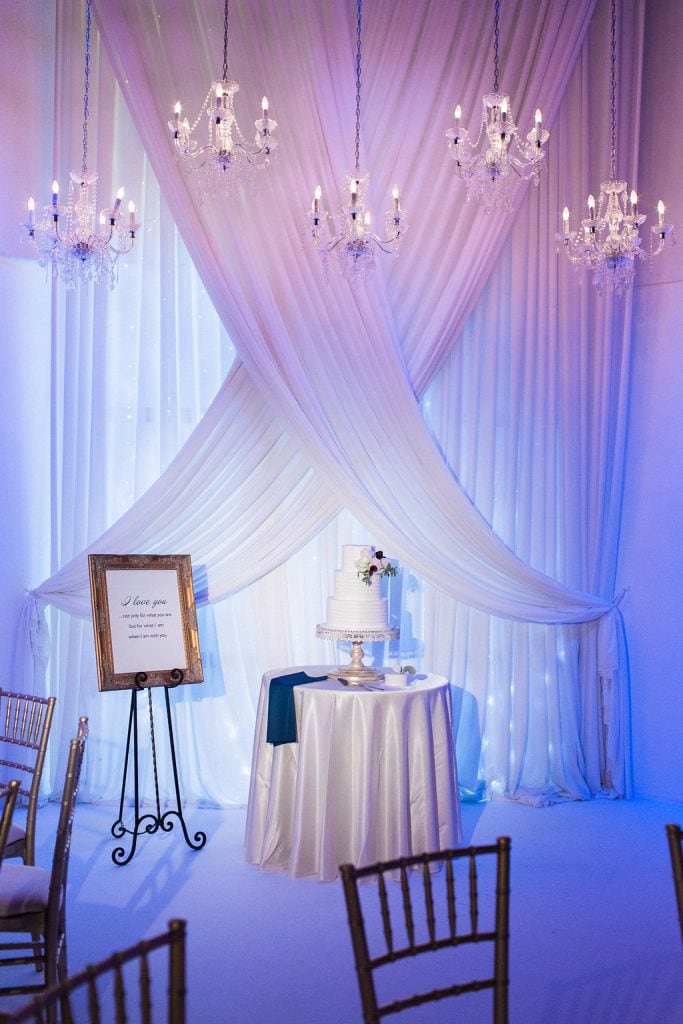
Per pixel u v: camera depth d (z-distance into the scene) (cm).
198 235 569
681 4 591
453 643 589
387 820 453
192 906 416
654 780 595
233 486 582
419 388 582
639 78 586
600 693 602
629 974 354
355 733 452
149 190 589
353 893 194
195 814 562
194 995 335
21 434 589
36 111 589
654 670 596
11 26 579
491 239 584
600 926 398
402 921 402
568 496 597
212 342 595
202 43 577
